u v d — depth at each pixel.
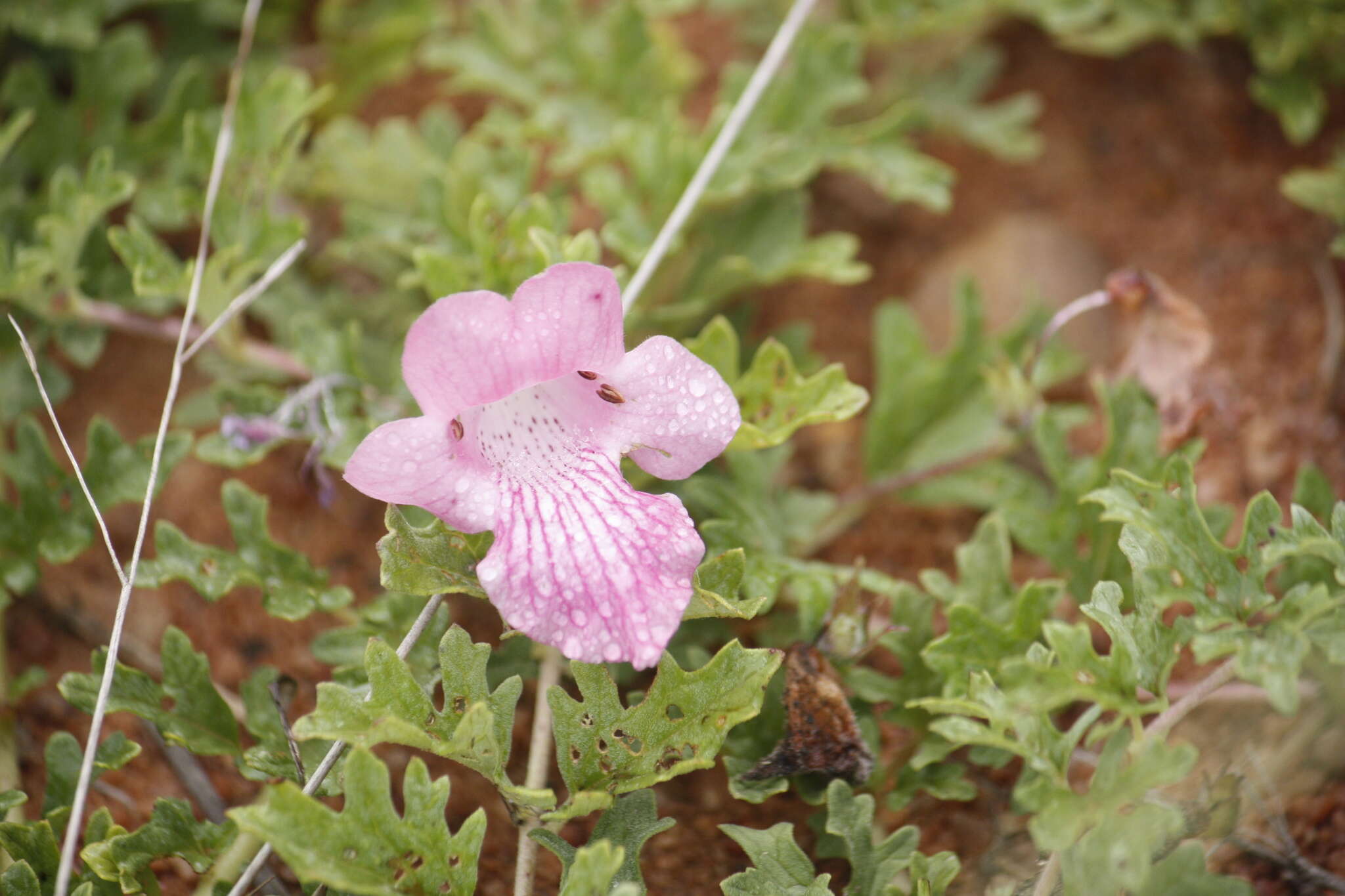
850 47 0.32
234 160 0.30
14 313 0.30
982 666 0.27
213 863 0.27
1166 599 0.25
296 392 0.30
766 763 0.27
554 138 0.33
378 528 0.32
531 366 0.26
